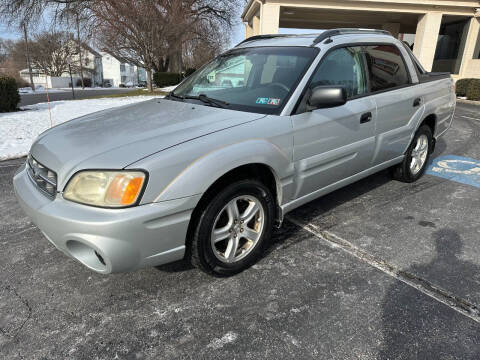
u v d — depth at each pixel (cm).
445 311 224
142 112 299
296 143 271
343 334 206
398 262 278
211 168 219
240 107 282
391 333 207
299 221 347
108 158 210
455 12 1655
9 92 1187
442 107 446
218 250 262
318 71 294
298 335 206
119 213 197
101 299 238
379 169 382
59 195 213
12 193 423
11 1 2052
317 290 245
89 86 6184
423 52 1683
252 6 1731
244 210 263
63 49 5431
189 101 316
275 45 335
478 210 372
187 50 2927
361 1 1570
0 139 712
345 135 311
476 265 273
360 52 338
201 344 200
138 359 191
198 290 246
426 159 453
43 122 951
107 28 1744
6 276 263
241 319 219
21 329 212
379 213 365
